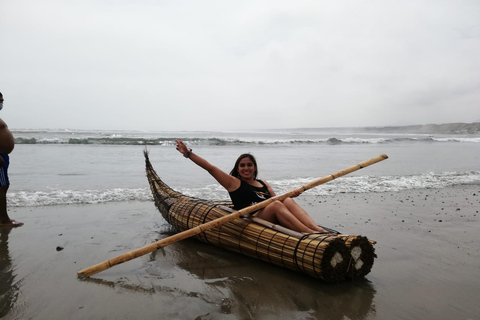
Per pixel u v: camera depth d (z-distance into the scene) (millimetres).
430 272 4016
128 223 5793
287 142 27438
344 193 8680
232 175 4980
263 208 4406
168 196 6059
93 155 14875
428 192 9000
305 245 3674
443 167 13977
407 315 3092
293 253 3738
